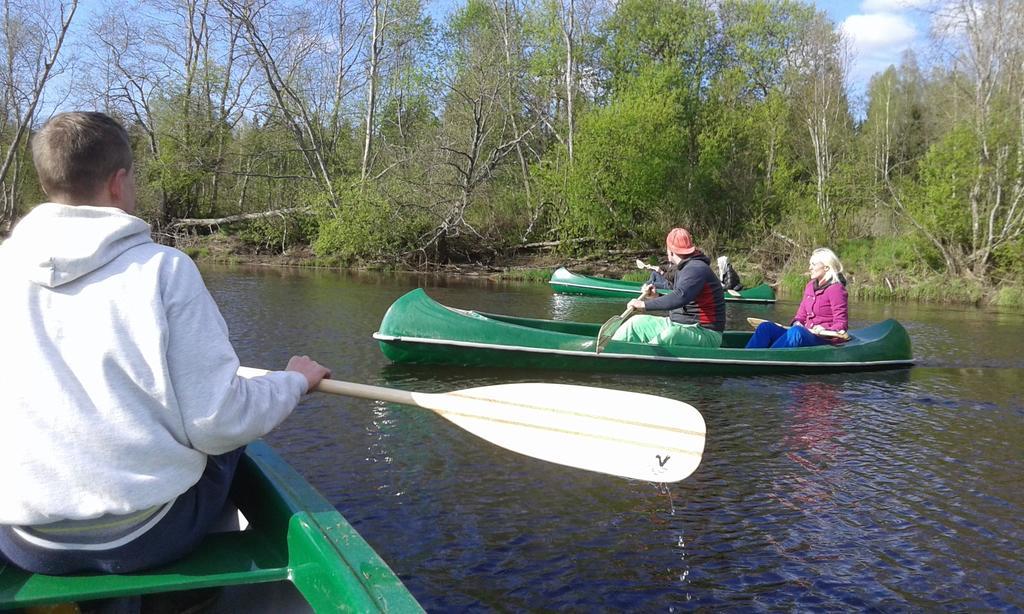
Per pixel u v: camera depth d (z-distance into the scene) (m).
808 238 20.66
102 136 1.61
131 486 1.50
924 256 18.11
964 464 4.34
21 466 1.47
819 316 7.24
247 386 1.66
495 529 3.31
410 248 20.11
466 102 21.28
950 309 14.09
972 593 2.88
